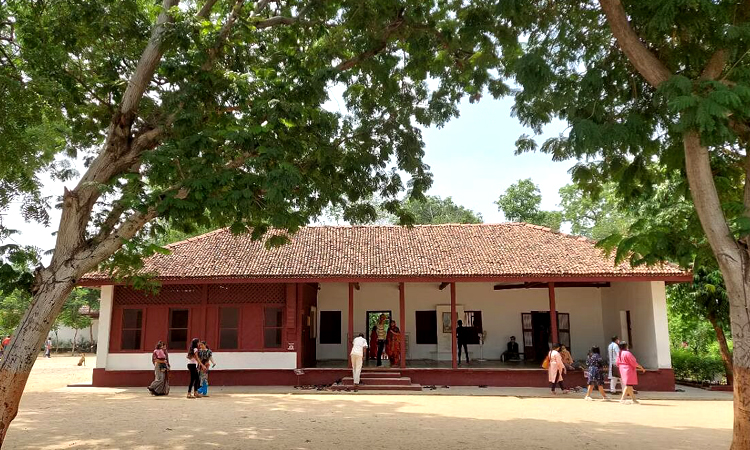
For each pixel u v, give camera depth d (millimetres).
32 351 6895
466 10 9711
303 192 9234
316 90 8688
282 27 10320
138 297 18391
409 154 10406
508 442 9172
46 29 8906
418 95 11086
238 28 8344
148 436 9578
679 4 5531
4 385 6660
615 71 7590
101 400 14773
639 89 7727
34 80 8328
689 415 12422
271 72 8648
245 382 17828
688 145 6297
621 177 8453
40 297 7043
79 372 24984
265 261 18641
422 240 20797
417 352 22125
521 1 6973
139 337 18234
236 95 8328
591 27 7496
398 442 9117
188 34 7746
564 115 8289
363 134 10320
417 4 9344
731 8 5965
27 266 8750
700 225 7160
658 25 5734
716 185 7582
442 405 13938
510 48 8883
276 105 7727
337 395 16000
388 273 17578
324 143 9359
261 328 18281
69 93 8773
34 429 10289
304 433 9891
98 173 7812
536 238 20594
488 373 17750
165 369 16031
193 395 15391
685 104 5258
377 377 17688
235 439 9312
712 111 5160
